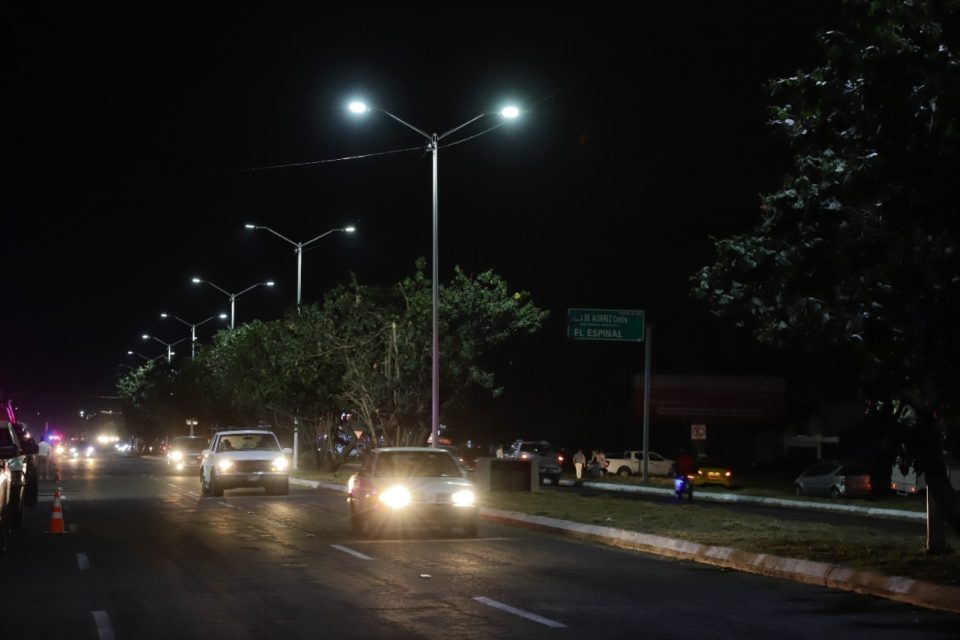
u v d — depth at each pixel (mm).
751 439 72062
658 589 13398
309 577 14516
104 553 17578
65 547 18531
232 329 64375
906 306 12039
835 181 12297
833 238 12328
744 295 13406
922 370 12352
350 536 20391
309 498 33344
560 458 59062
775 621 11148
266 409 56469
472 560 16438
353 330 42531
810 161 12648
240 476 33875
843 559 14703
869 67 11266
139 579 14422
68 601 12617
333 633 10539
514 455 52125
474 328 42094
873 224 12453
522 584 13820
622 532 18812
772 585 13773
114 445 194250
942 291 11977
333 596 12844
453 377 41688
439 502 19781
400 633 10523
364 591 13234
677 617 11375
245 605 12234
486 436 76500
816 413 65062
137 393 110750
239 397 57625
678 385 64188
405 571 15117
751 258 12789
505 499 28156
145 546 18641
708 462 50219
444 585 13734
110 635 10531
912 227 11922
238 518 24953
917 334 12172
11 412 24359
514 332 43469
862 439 15258
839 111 12172
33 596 13000
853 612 11711
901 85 11242
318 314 42719
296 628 10812
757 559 15180
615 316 52844
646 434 49875
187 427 93625
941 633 10523
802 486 41562
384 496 19797
